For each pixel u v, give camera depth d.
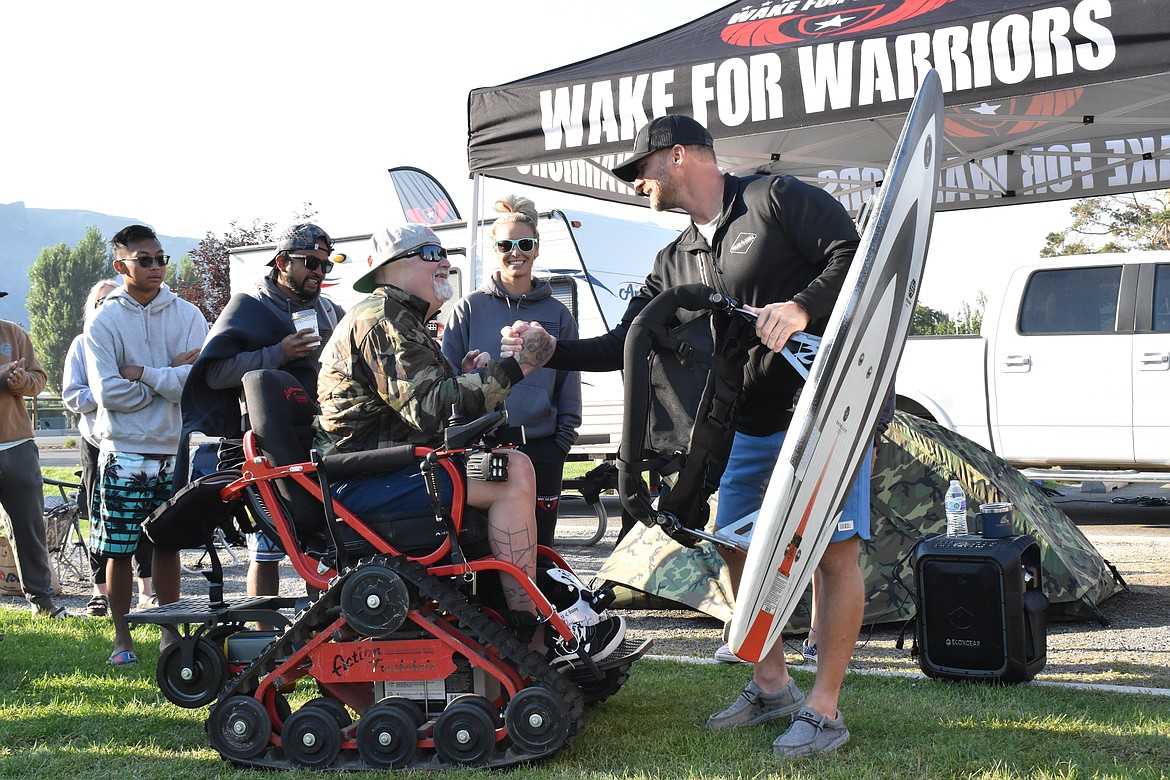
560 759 3.34
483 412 3.48
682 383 3.50
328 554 3.60
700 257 3.59
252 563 4.93
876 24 6.20
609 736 3.59
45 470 17.05
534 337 3.55
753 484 3.66
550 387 4.89
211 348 4.15
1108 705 3.74
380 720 3.33
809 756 3.27
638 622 5.77
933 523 5.48
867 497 3.44
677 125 3.52
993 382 8.70
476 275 7.40
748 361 3.40
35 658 5.00
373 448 3.52
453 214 16.80
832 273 3.22
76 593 7.51
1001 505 4.37
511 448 3.62
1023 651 4.07
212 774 3.35
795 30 6.51
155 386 4.95
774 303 3.30
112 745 3.64
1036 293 8.65
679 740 3.51
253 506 3.66
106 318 5.02
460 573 3.37
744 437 3.65
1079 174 10.49
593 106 6.71
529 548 3.44
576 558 8.25
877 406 3.25
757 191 3.43
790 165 10.58
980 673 4.12
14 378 5.86
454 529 3.37
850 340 2.92
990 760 3.15
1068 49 5.54
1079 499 10.77
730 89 6.34
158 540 3.65
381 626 3.31
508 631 3.43
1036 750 3.24
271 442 3.53
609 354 3.80
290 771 3.35
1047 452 8.53
